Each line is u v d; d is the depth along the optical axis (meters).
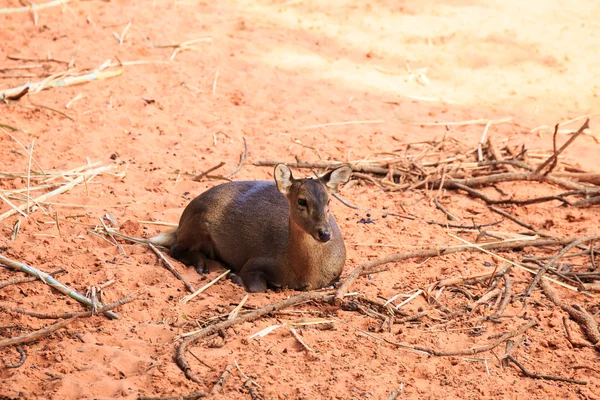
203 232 12.23
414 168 16.30
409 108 19.97
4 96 17.61
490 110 20.23
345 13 26.05
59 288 10.80
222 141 17.19
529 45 24.02
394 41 24.19
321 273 11.44
